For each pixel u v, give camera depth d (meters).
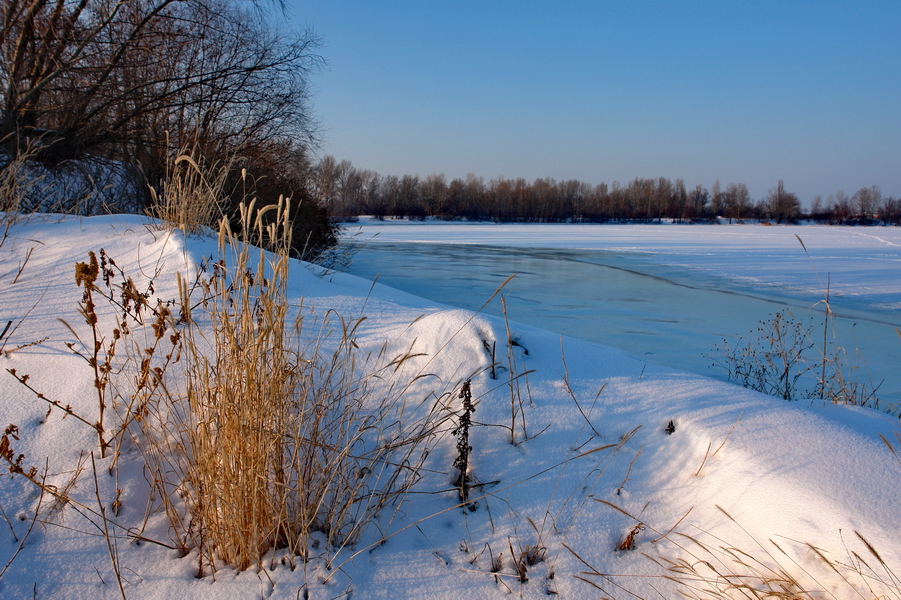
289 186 10.48
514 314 8.29
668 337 6.85
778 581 1.65
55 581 1.60
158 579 1.66
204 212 4.48
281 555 1.79
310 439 1.92
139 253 3.79
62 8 9.29
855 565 1.59
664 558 1.83
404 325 2.95
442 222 74.75
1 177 4.98
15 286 3.20
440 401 2.42
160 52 10.45
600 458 2.21
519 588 1.73
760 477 1.95
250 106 11.93
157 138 10.77
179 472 1.98
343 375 2.35
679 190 95.94
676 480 2.11
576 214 89.12
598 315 8.34
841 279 13.85
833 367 5.36
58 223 4.47
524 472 2.15
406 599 1.67
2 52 8.91
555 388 2.56
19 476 1.88
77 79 9.73
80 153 9.72
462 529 1.94
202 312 2.92
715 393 2.55
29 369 2.35
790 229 58.91
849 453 2.03
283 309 1.88
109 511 1.83
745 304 9.70
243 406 1.81
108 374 2.30
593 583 1.73
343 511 1.82
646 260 19.02
